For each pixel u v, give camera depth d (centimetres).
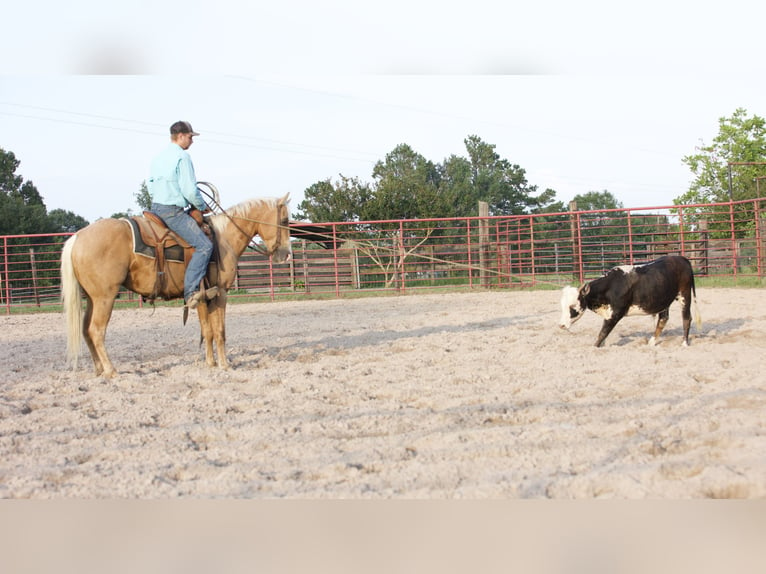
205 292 707
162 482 388
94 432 493
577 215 1900
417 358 779
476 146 7294
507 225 2009
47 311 1912
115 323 1372
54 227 5000
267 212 779
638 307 777
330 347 913
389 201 3162
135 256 684
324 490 367
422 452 426
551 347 829
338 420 504
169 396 608
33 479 392
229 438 484
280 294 1998
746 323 963
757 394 529
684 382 590
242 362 789
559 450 418
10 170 5559
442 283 2319
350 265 2231
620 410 509
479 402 554
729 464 382
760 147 3725
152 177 702
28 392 633
